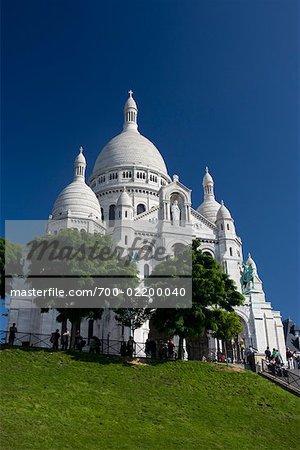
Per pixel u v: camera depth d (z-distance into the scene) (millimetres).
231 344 70375
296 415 39250
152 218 82875
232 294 54375
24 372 38844
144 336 66812
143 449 29125
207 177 107250
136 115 124312
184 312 49406
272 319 84062
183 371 45156
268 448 32562
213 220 98562
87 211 86875
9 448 26453
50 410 32844
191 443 31109
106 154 111000
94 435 30203
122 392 38500
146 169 106000
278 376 48219
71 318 49469
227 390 42500
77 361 43125
